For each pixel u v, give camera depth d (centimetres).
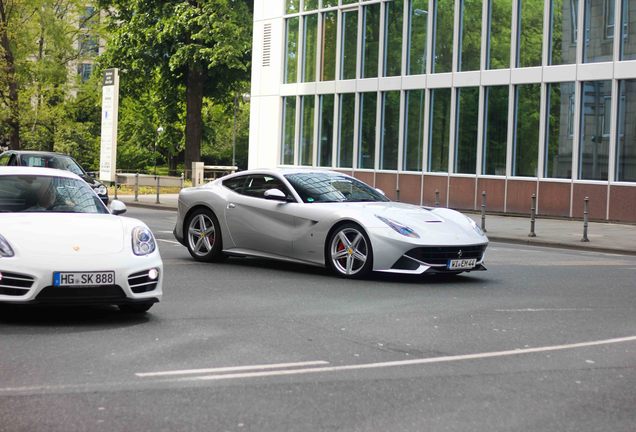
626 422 500
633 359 679
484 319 858
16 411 500
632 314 915
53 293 764
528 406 530
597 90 2745
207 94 5250
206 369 614
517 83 2962
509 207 2988
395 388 570
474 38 3109
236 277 1159
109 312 862
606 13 2719
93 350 675
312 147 3778
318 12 3731
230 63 4584
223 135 7600
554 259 1583
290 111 3909
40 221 816
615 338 770
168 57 4972
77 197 918
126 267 788
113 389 554
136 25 4891
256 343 713
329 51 3684
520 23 2972
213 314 859
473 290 1082
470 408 523
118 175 4356
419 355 677
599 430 483
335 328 789
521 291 1086
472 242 1144
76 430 466
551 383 593
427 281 1158
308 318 842
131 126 6681
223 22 4616
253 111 4081
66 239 788
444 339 748
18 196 888
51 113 5281
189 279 1130
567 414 514
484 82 3064
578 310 934
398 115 3381
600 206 2717
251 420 489
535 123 2919
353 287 1079
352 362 647
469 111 3130
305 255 1205
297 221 1209
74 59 5553
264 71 4019
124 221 858
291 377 595
